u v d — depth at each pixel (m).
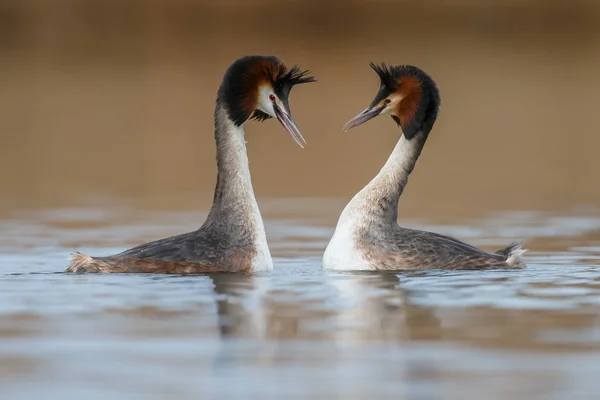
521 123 33.03
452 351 10.49
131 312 11.98
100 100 36.03
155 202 23.19
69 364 10.09
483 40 44.81
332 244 15.49
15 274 14.34
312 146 29.33
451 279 14.10
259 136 31.98
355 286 13.56
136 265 14.15
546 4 49.16
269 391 9.30
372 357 10.29
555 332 11.12
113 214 21.69
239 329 11.29
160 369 9.95
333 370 9.92
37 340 10.88
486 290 13.27
